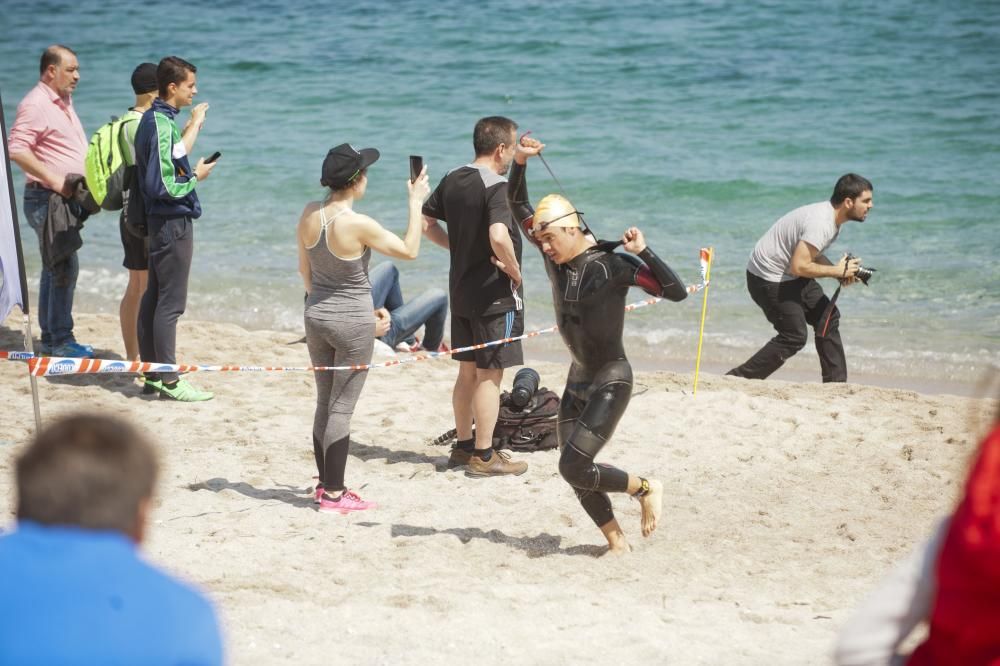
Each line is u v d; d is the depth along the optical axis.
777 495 11.19
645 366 18.30
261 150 32.94
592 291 8.82
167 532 9.91
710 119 35.50
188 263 13.76
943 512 10.69
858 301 21.02
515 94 39.28
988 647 3.72
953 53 41.81
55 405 13.89
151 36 51.69
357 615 7.96
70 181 14.98
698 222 26.05
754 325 20.02
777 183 28.42
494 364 11.54
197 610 3.20
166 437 12.80
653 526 9.37
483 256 11.40
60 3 62.06
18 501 3.22
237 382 15.23
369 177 29.88
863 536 10.07
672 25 48.12
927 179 28.61
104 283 22.64
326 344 10.27
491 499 11.15
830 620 8.02
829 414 13.92
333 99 39.41
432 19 51.88
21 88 42.88
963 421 13.48
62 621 3.02
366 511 10.67
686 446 12.77
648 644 7.45
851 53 42.75
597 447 8.89
